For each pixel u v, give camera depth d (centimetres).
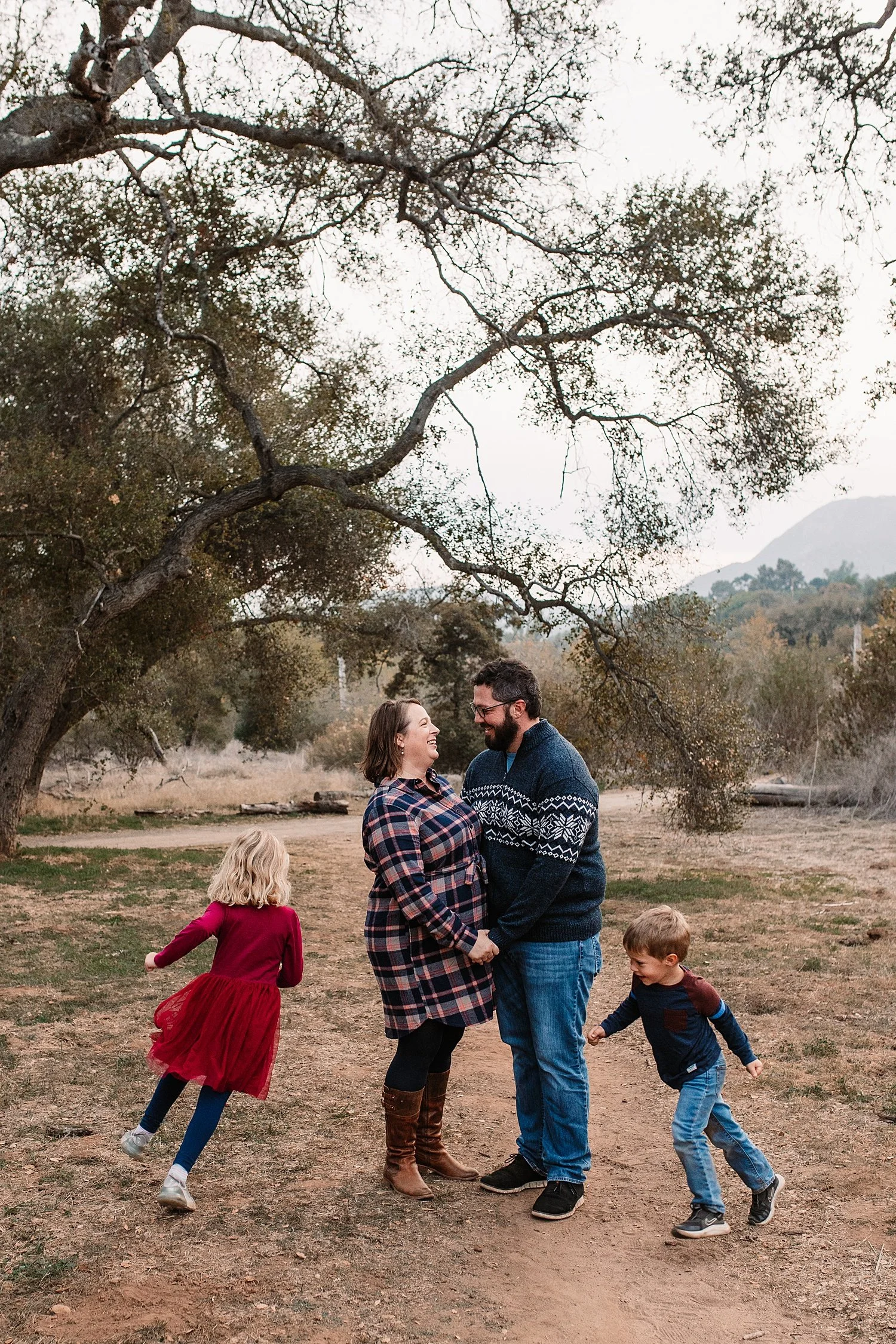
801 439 1414
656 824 2027
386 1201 409
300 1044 630
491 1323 319
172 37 1288
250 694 2700
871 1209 388
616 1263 360
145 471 1702
